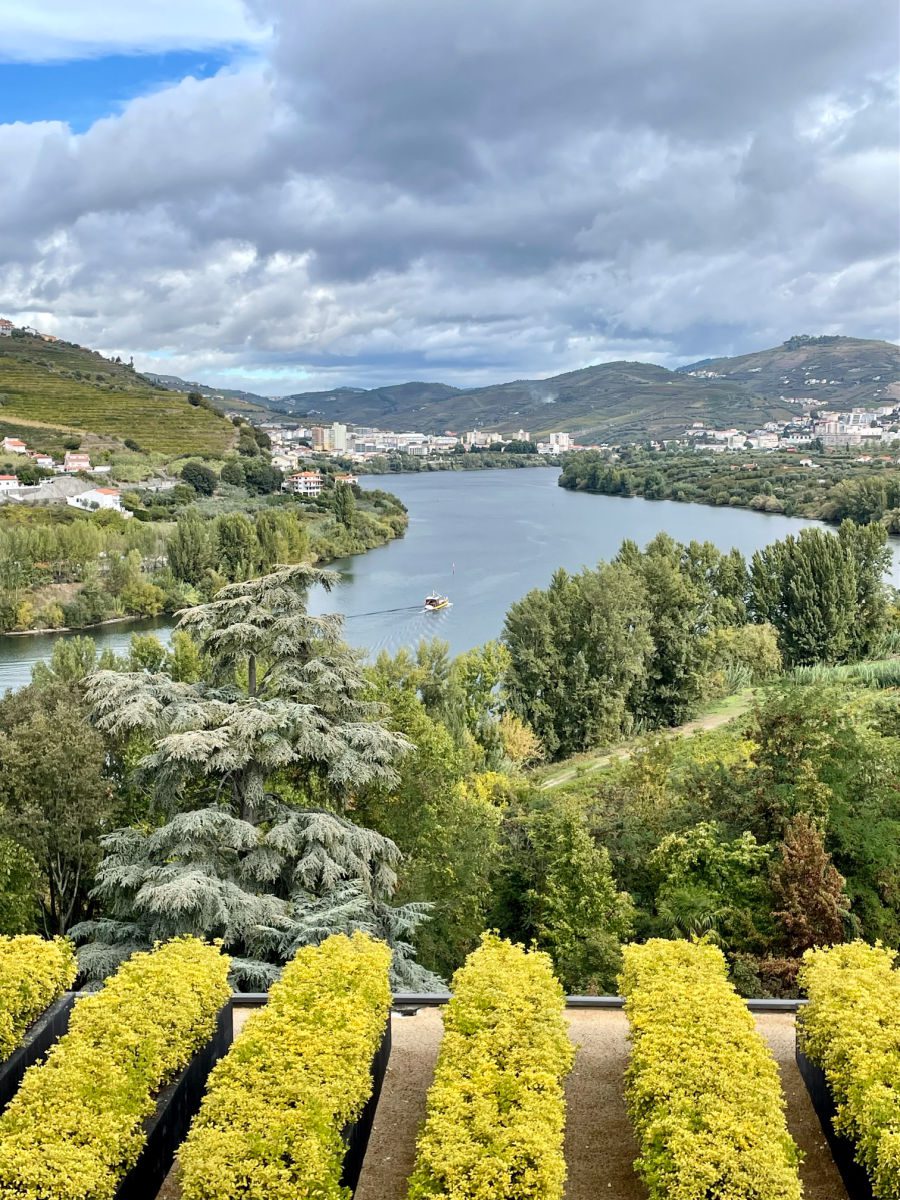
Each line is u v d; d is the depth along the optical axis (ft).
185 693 72.13
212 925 54.95
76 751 76.59
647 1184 31.27
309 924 56.29
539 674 178.60
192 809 70.18
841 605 220.43
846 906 69.41
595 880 73.05
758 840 80.38
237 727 63.05
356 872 63.00
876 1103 31.22
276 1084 32.71
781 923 67.67
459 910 78.33
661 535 228.63
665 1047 34.96
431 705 147.64
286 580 75.97
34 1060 37.65
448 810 82.84
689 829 78.89
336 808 73.00
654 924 74.95
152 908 52.60
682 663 190.19
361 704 75.00
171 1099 35.22
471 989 39.24
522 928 84.17
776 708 86.89
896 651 231.91
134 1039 34.53
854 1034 34.68
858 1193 32.63
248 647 72.13
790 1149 30.53
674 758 124.67
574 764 161.99
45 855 74.64
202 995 38.88
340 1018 36.73
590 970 69.26
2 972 38.32
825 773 80.84
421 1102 40.09
